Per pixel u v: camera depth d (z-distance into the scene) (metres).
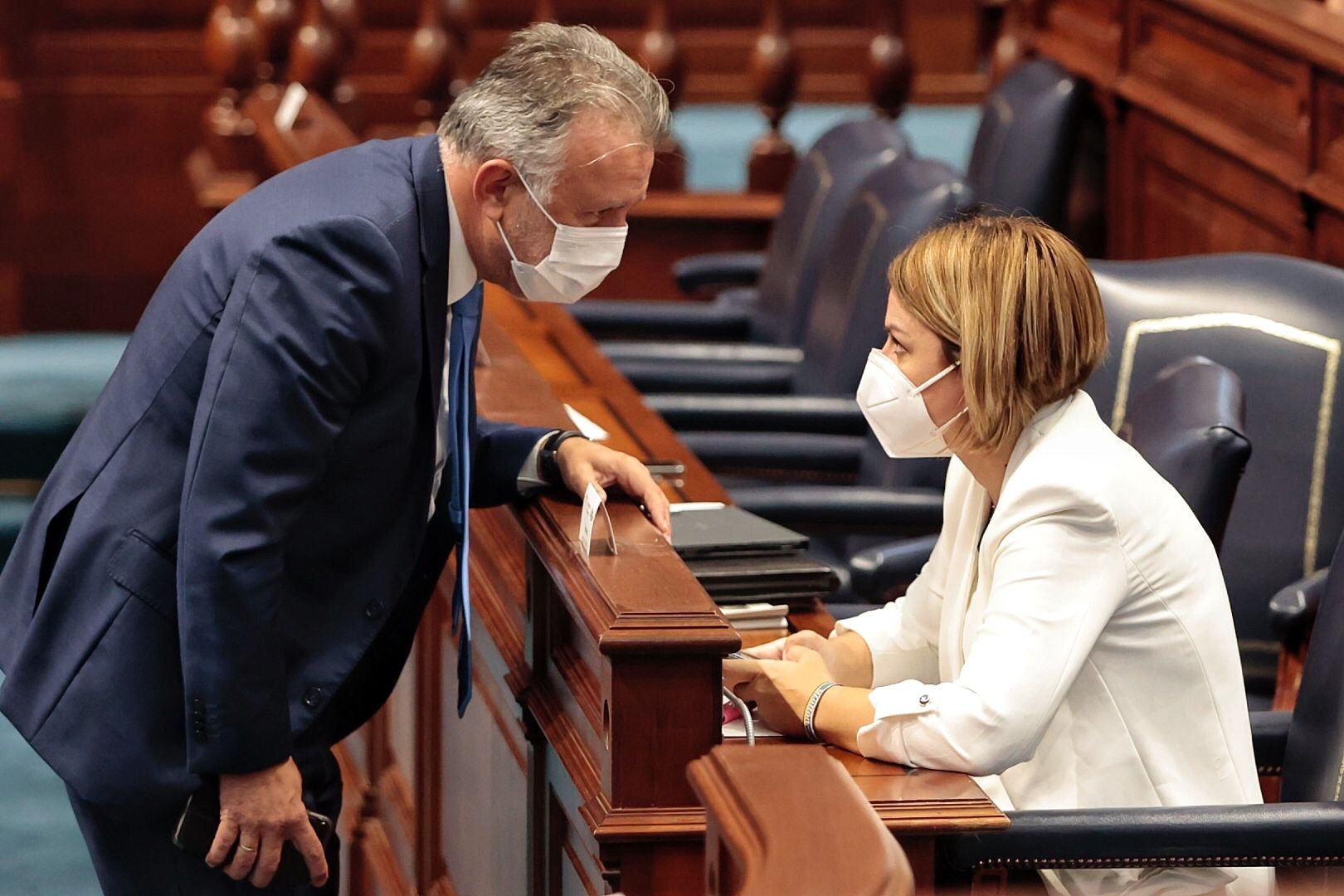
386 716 13.60
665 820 7.54
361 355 8.25
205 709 8.16
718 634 7.46
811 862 5.37
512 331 16.95
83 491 8.77
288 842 8.79
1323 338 12.18
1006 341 7.86
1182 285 12.65
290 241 8.20
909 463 14.18
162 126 29.30
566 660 8.78
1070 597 7.72
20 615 9.05
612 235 8.59
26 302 29.53
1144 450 10.44
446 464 9.62
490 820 10.54
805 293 18.34
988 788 8.00
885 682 8.88
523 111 8.34
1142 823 7.52
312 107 21.97
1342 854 7.62
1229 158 17.47
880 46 24.17
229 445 8.06
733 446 15.16
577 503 9.25
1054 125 18.50
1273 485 12.24
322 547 8.74
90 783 8.59
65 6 28.75
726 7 39.84
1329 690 8.99
